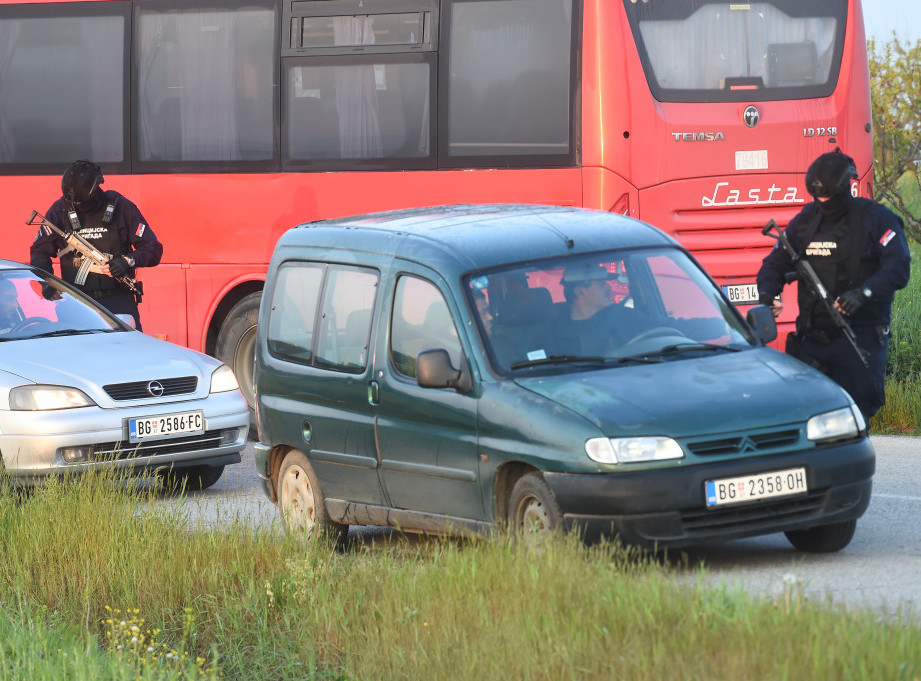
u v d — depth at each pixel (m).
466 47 28.42
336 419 18.28
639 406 15.13
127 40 31.31
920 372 29.19
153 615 15.99
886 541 17.16
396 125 29.03
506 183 28.14
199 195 30.73
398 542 18.73
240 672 14.13
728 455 14.93
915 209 50.72
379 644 13.22
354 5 29.41
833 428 15.46
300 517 19.33
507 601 12.73
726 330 17.27
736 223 27.61
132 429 23.17
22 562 18.03
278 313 19.97
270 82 30.14
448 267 17.12
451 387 16.33
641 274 17.47
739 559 16.33
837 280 19.58
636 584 12.30
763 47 27.77
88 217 27.75
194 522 19.48
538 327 16.56
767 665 10.07
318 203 29.73
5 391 22.95
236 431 24.47
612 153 27.34
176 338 31.05
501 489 15.87
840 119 27.84
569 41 27.64
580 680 10.84
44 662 13.67
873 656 9.91
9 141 32.25
